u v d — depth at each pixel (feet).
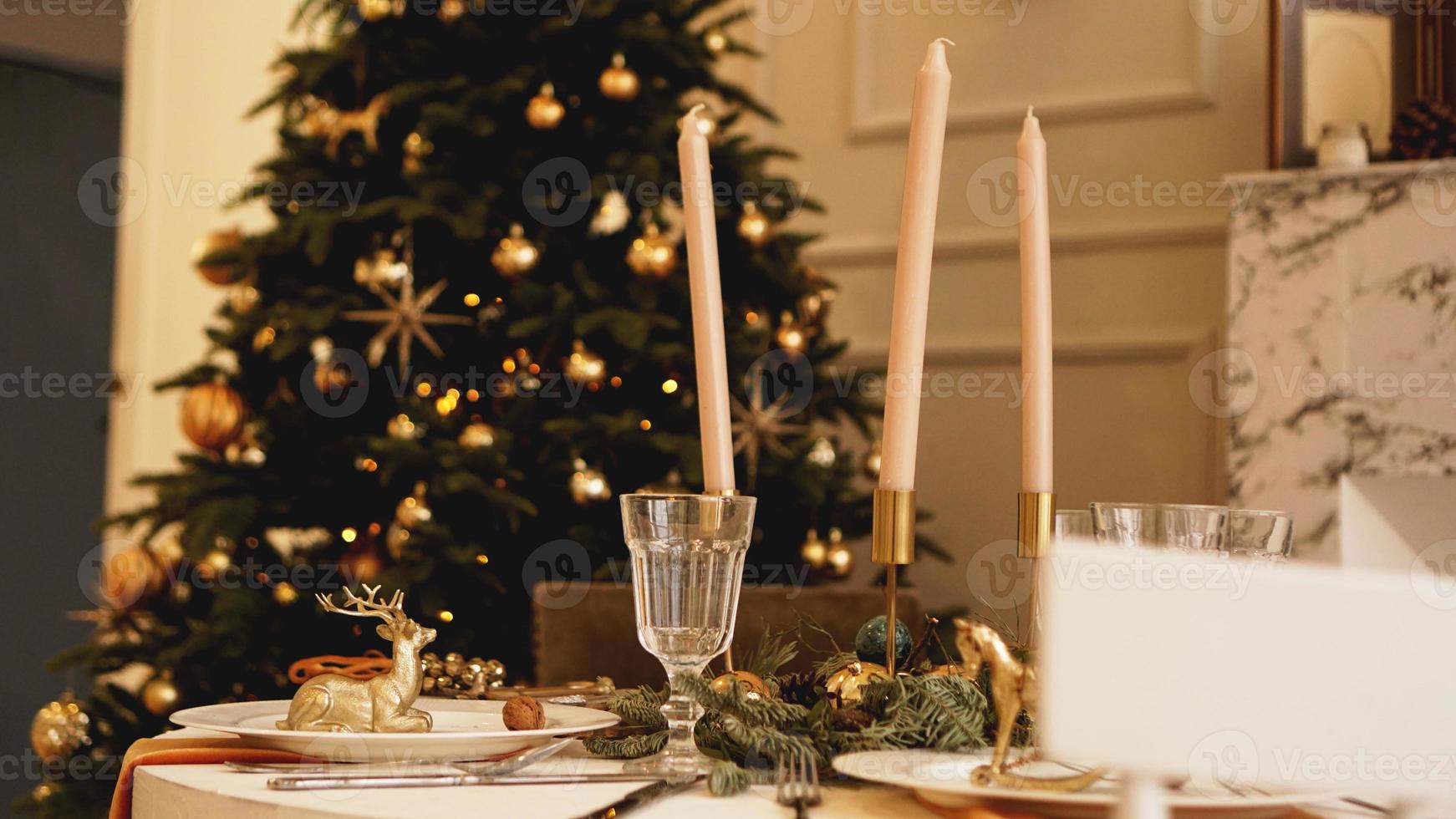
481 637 6.35
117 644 6.61
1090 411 8.44
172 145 11.31
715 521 2.13
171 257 11.26
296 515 6.63
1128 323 8.33
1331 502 6.59
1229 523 2.14
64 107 12.23
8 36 11.48
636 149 7.06
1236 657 1.17
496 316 7.02
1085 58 8.55
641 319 6.43
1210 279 8.07
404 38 6.93
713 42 7.45
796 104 9.65
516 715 2.27
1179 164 8.21
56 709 6.34
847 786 2.07
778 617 4.96
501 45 6.97
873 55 9.37
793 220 9.59
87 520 12.26
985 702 2.12
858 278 9.36
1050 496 2.26
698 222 2.56
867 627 2.48
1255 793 1.84
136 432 11.09
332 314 6.37
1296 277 6.74
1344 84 7.09
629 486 6.83
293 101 7.30
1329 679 1.19
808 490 7.02
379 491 6.66
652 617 2.15
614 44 7.06
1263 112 7.95
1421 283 6.44
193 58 11.40
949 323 8.95
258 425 6.97
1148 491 8.20
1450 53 7.08
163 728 6.48
